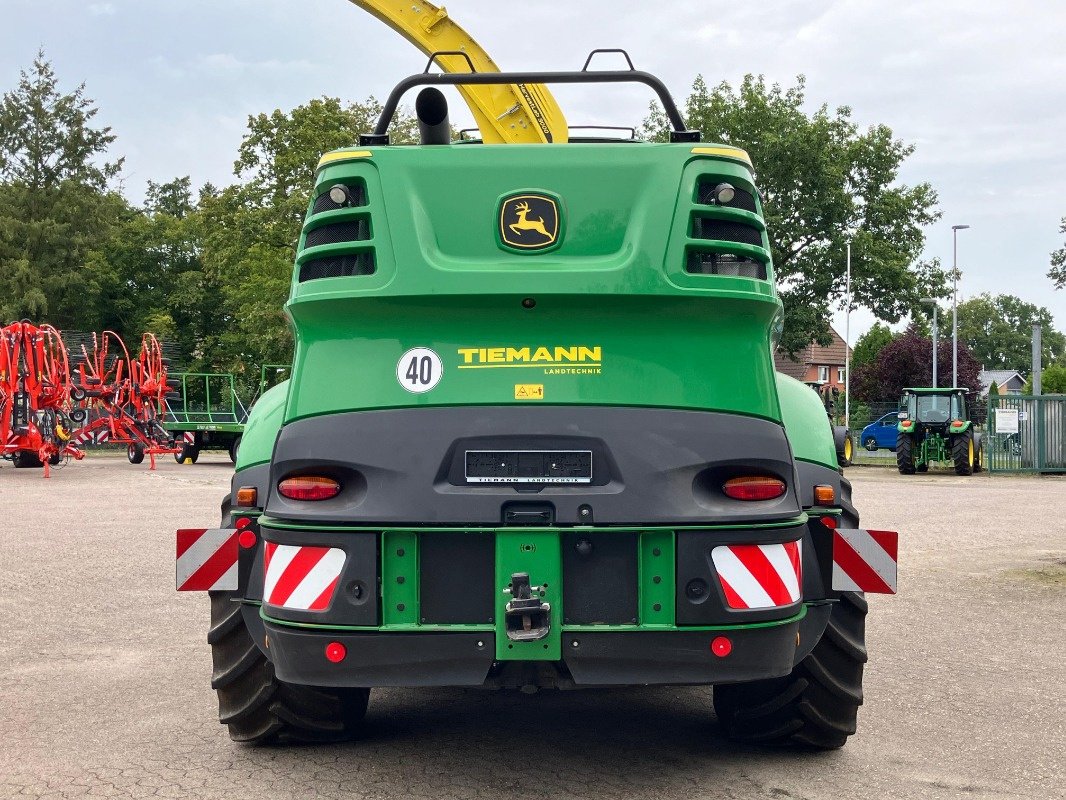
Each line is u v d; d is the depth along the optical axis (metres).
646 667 3.46
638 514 3.45
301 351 3.71
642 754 4.34
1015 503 18.09
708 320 3.59
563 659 3.44
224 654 4.33
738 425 3.55
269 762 4.24
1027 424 29.55
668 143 3.79
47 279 57.22
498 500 3.45
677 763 4.21
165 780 4.01
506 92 8.93
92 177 61.38
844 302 41.00
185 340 62.41
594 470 3.49
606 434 3.49
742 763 4.23
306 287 3.67
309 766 4.18
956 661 6.23
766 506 3.55
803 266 39.97
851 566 4.00
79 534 12.56
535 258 3.62
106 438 27.31
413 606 3.48
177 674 5.81
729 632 3.47
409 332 3.59
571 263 3.60
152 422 28.06
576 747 4.44
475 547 3.49
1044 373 77.88
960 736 4.67
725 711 4.36
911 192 40.88
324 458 3.55
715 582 3.46
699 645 3.46
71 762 4.25
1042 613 7.86
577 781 3.98
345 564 3.48
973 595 8.65
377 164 3.68
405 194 3.65
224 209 43.97
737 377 3.59
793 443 4.08
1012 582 9.33
